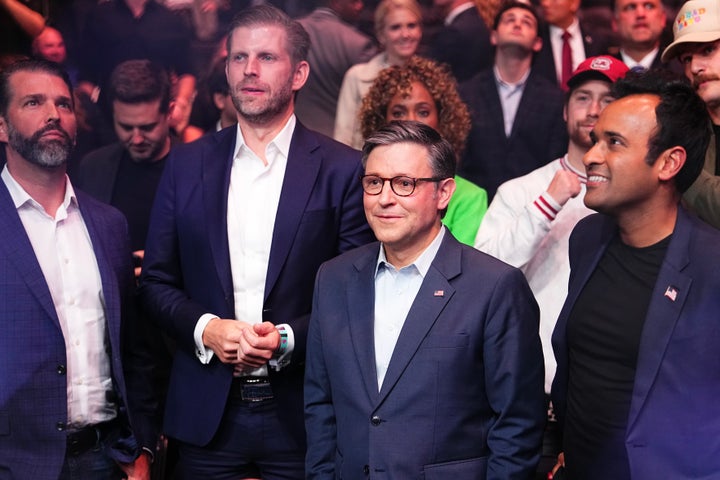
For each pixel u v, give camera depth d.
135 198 3.89
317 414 2.64
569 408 2.57
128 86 3.85
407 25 3.83
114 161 3.88
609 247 2.54
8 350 2.75
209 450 2.95
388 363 2.50
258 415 2.91
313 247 2.92
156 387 3.34
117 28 3.86
